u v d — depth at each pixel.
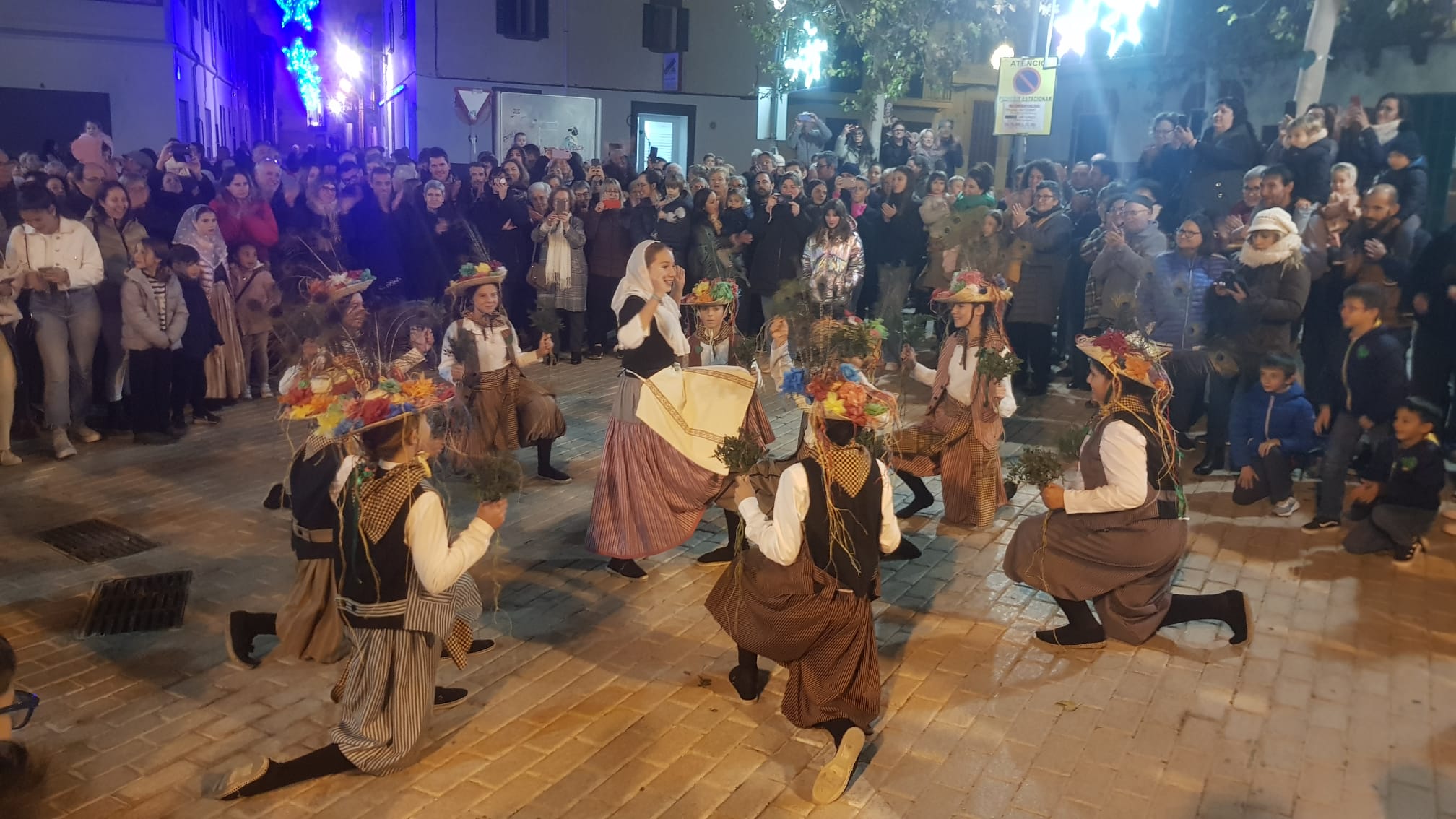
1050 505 4.43
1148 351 4.33
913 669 4.39
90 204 8.73
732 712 4.05
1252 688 4.24
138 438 7.69
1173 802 3.48
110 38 17.17
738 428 5.20
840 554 3.56
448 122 18.47
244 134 31.39
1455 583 5.30
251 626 4.29
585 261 10.54
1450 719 4.01
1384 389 5.66
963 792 3.54
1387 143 8.47
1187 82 14.38
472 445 6.20
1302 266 6.47
